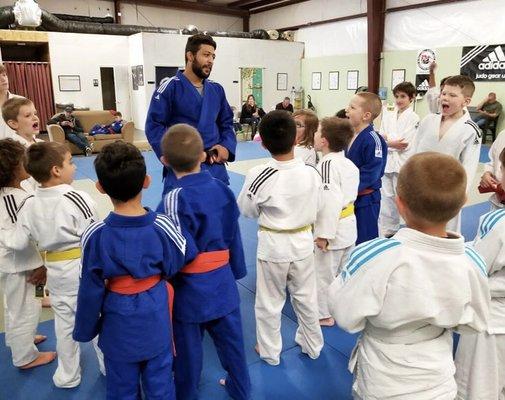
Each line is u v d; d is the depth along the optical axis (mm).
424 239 1100
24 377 1978
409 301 1113
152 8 13000
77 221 1730
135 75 11680
